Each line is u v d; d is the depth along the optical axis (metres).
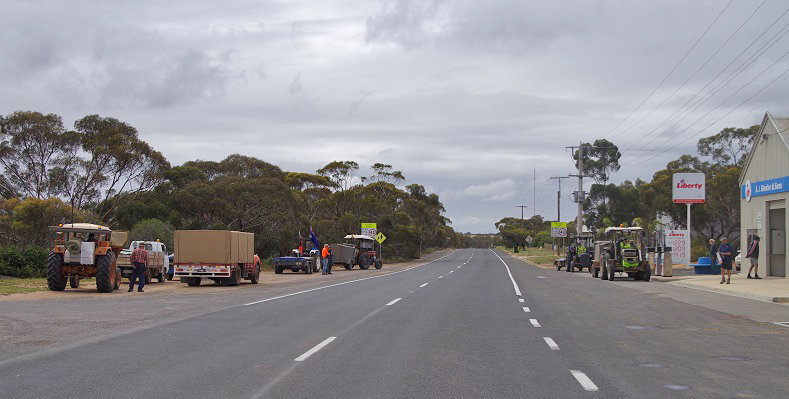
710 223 68.19
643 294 25.56
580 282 34.44
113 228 55.31
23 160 54.22
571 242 50.69
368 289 28.48
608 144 94.06
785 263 32.84
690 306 20.41
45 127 54.16
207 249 30.78
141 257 25.94
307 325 14.98
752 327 15.10
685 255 44.31
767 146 33.81
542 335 13.66
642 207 87.50
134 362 10.05
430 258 92.75
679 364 10.30
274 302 21.20
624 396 8.02
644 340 12.97
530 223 184.75
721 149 71.62
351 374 9.27
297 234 59.34
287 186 59.94
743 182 36.84
